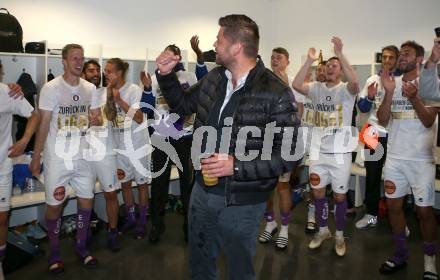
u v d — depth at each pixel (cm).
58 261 277
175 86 175
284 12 600
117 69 304
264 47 614
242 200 156
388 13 488
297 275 275
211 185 158
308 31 571
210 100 168
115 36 454
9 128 240
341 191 295
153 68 449
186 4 516
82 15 426
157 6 488
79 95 265
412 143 250
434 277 258
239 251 162
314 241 320
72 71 256
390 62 327
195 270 179
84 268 283
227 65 159
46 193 265
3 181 239
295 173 404
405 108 251
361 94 342
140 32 476
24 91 356
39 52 360
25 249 288
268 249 319
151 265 289
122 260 298
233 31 152
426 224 255
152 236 331
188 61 468
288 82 332
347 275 275
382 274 276
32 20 394
